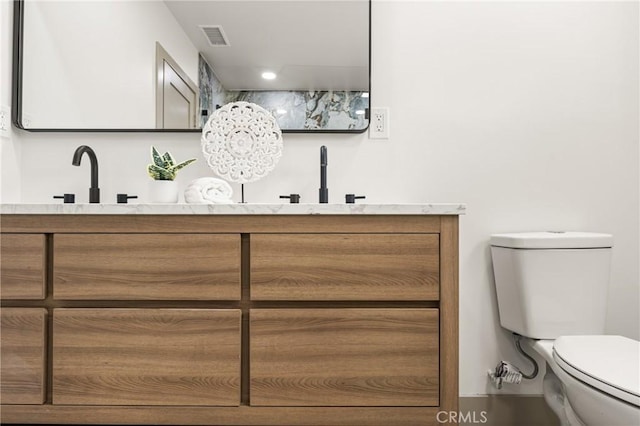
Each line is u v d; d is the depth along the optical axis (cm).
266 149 158
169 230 126
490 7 180
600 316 153
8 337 125
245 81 177
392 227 125
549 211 179
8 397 125
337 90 177
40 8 176
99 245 125
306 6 178
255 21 178
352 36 177
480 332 177
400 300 126
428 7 180
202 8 178
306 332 124
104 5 177
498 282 170
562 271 153
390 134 179
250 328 124
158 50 177
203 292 125
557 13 180
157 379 124
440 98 180
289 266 125
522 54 180
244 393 126
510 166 180
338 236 125
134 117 176
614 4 179
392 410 124
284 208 124
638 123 180
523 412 168
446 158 179
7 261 125
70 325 124
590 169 180
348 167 180
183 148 180
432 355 124
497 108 180
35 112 174
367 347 124
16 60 173
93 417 125
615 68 177
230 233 125
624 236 179
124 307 126
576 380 110
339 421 124
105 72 176
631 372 106
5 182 168
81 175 178
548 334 153
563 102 179
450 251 125
